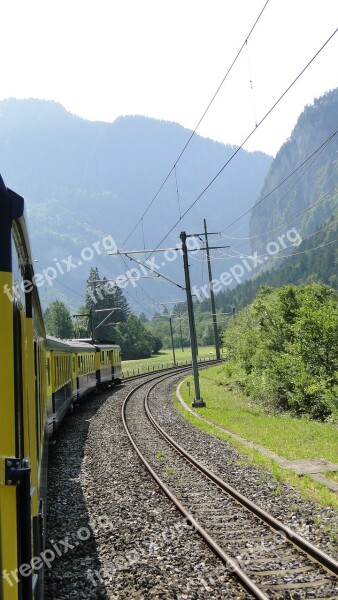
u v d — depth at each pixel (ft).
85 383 99.96
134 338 319.06
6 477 10.50
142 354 322.34
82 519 33.71
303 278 534.78
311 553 25.35
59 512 35.32
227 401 102.06
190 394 113.39
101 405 99.60
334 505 33.86
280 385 84.64
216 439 61.46
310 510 32.94
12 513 10.62
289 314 96.84
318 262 525.34
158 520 32.60
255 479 41.86
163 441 61.00
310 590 21.76
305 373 76.54
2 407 10.52
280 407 85.71
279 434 62.13
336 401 69.62
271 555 25.82
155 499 37.35
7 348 10.73
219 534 29.22
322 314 78.33
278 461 48.34
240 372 119.03
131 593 22.71
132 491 39.75
